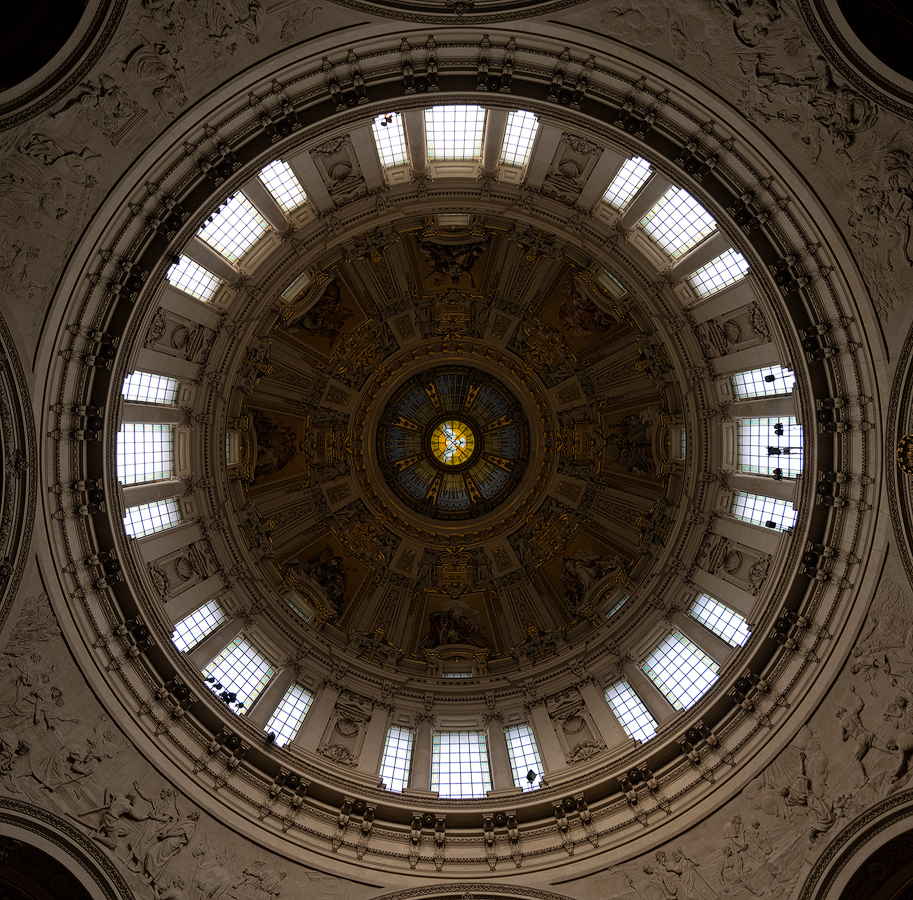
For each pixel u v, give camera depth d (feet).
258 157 72.08
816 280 71.56
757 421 96.48
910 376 67.87
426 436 140.87
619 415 125.59
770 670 82.38
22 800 69.62
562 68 67.72
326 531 130.21
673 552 109.09
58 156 63.41
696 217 90.02
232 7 62.03
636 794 83.46
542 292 123.65
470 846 82.28
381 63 67.87
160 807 76.33
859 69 59.72
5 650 70.08
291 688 103.65
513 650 118.62
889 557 72.95
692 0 61.72
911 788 69.26
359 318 126.31
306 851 78.79
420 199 99.19
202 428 104.12
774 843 74.64
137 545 85.25
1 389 65.98
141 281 73.36
